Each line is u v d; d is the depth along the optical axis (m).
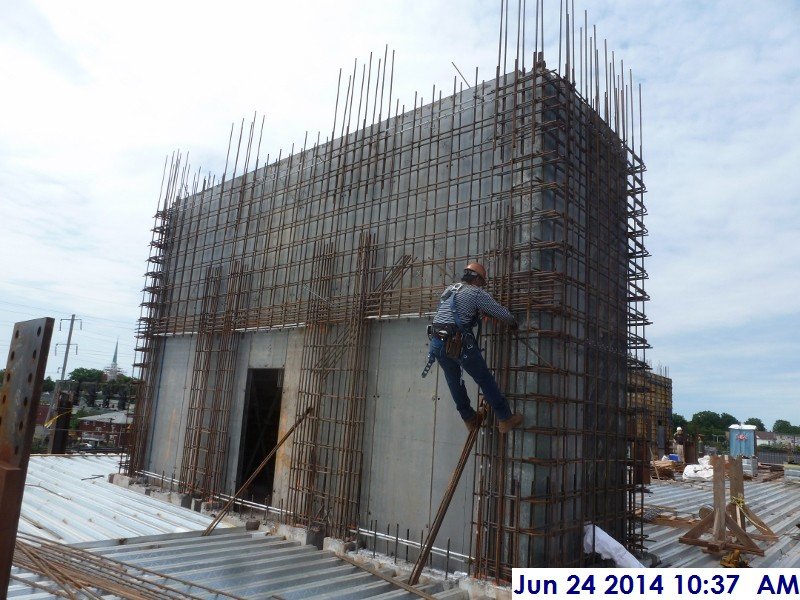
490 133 7.82
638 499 13.67
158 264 14.10
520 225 7.12
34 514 8.85
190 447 11.37
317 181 10.38
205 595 5.59
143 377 13.30
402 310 8.24
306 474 8.91
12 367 2.92
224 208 12.55
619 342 8.59
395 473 7.91
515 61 7.50
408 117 9.05
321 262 9.67
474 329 7.34
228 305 11.45
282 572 6.77
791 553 9.22
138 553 6.82
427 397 7.82
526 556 6.39
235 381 11.01
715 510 9.14
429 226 8.27
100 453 18.27
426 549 6.60
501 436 6.68
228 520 9.38
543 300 6.81
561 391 6.97
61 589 4.94
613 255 8.61
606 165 8.56
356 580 6.64
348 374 8.75
